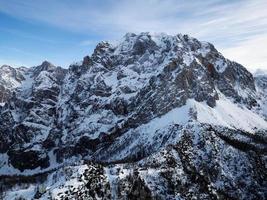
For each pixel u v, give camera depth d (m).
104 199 159.25
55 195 147.00
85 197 153.12
